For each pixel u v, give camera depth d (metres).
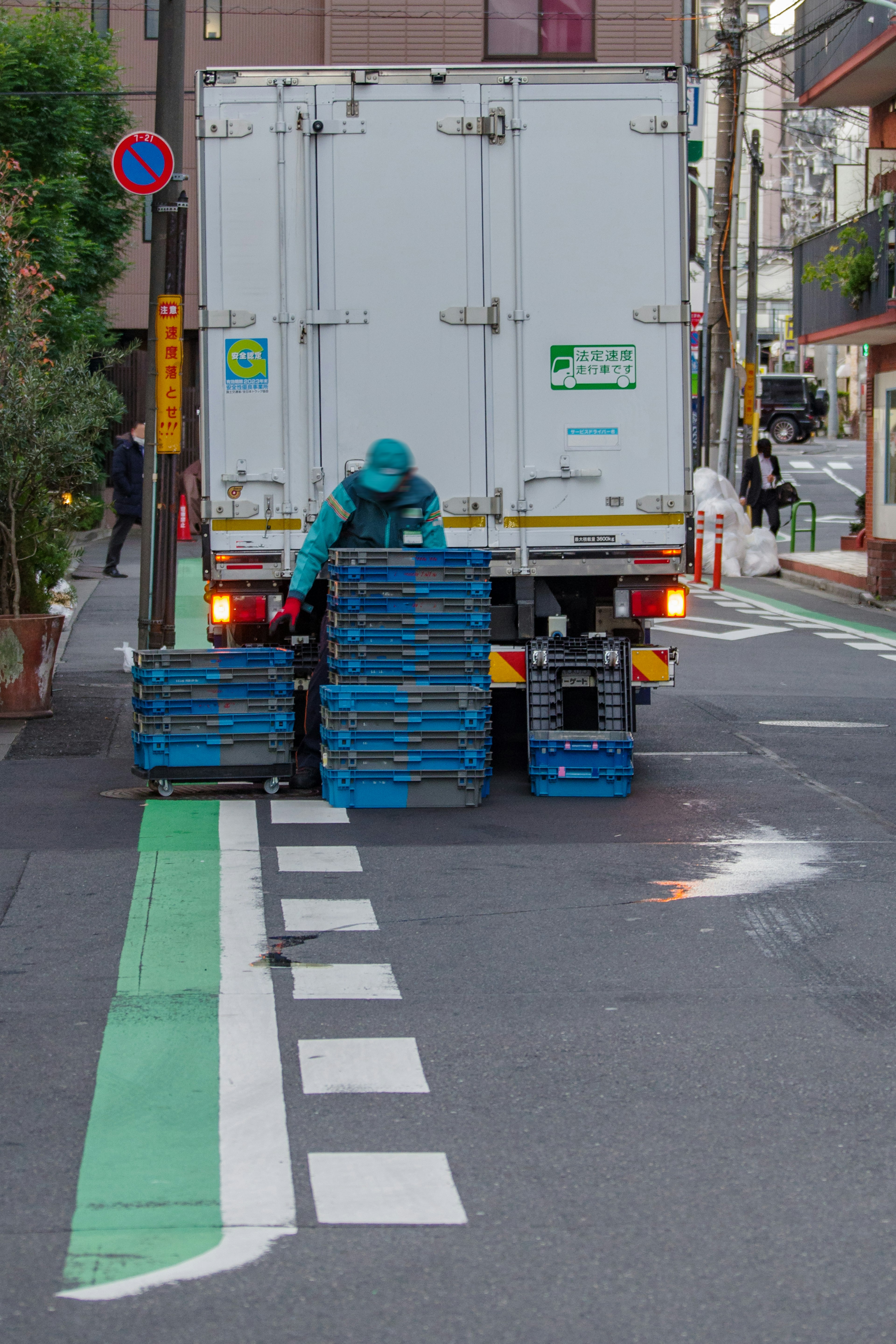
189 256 44.22
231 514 12.47
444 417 12.55
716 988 8.05
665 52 40.19
